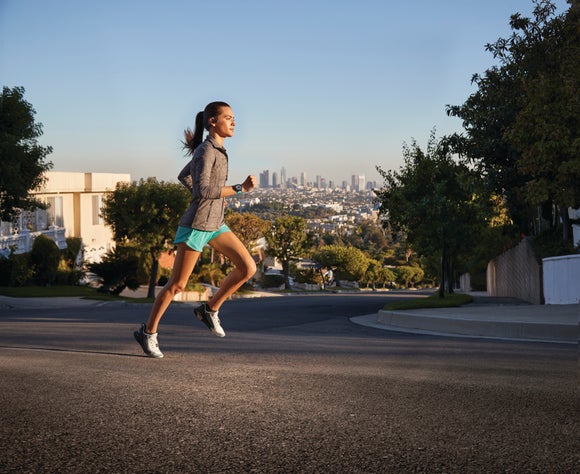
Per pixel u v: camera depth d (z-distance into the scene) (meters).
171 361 4.82
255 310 21.05
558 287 17.53
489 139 22.25
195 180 4.44
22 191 22.48
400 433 2.71
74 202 44.41
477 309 13.52
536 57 20.36
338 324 13.92
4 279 29.44
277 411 3.11
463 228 21.86
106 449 2.47
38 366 4.43
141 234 31.00
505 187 23.56
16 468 2.23
